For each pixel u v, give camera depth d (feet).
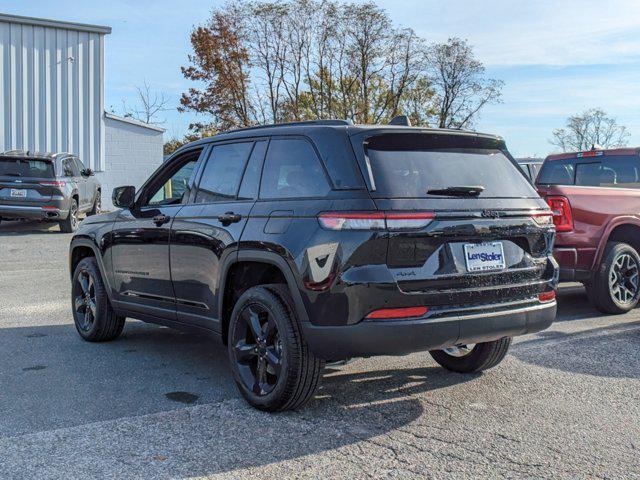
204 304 16.42
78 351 19.77
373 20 111.04
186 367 18.02
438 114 120.47
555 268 15.17
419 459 11.85
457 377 16.98
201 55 116.16
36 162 52.24
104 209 80.48
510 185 14.92
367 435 13.01
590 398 15.30
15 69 74.90
